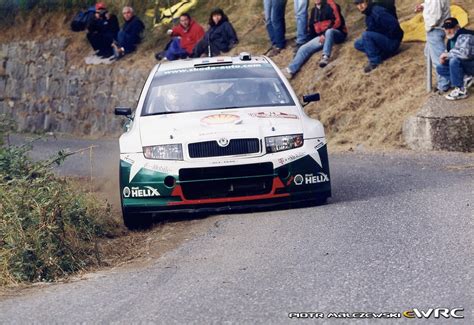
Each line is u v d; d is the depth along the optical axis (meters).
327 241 20.38
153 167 24.52
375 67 45.66
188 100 26.88
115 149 51.97
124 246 22.78
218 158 24.44
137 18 63.69
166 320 14.91
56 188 23.23
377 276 17.00
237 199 24.50
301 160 24.73
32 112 69.31
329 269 17.77
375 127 42.00
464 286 15.96
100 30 64.00
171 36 56.78
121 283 18.05
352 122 44.00
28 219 21.02
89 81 64.75
